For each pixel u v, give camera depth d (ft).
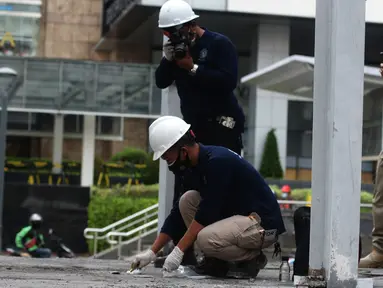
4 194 127.44
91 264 38.29
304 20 147.13
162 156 28.09
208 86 32.01
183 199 30.32
